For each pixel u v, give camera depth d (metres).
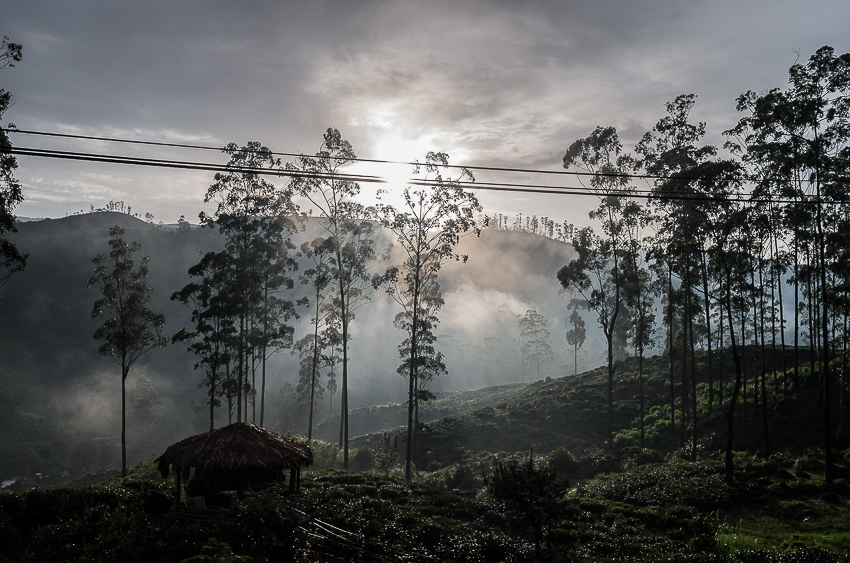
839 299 37.75
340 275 49.69
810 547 18.33
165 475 20.69
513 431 55.91
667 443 44.59
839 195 30.70
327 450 48.03
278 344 54.22
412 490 27.70
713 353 61.41
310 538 16.45
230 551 13.80
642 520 24.08
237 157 47.56
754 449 38.62
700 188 32.44
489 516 22.77
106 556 13.95
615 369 72.25
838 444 36.25
